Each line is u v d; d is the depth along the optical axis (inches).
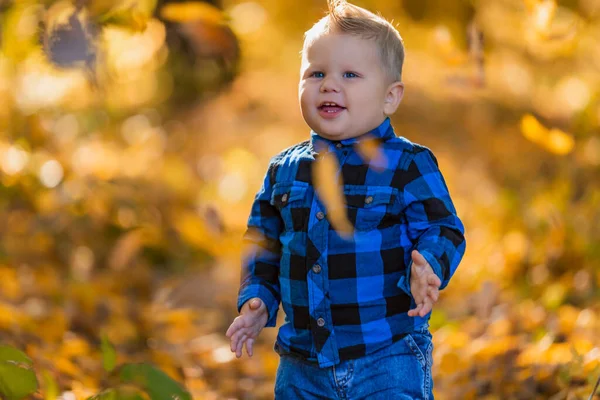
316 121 119.3
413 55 369.7
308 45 121.5
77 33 123.4
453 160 442.9
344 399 114.7
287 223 120.5
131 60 165.3
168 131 507.2
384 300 114.7
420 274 107.0
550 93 356.2
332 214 113.0
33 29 140.8
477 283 241.8
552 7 154.0
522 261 241.1
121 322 209.5
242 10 466.0
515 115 404.5
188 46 134.3
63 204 281.9
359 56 118.0
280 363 122.6
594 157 266.4
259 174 435.5
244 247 126.7
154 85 506.9
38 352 158.9
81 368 167.2
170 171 364.2
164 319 221.0
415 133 493.4
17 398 109.6
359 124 118.5
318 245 115.5
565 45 166.7
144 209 303.9
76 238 278.5
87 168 308.7
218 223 206.2
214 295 266.1
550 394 156.3
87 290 227.6
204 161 469.7
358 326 114.0
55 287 229.6
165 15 128.5
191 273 292.2
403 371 114.0
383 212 115.1
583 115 258.4
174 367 180.5
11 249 257.6
